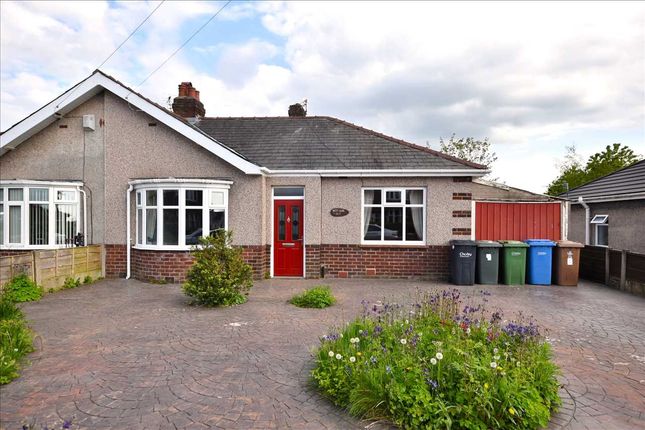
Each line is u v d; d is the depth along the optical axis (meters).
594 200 15.21
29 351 5.11
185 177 11.27
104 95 11.47
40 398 3.86
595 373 4.59
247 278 8.29
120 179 11.44
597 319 7.02
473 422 3.23
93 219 11.46
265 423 3.44
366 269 11.47
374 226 11.68
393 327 4.87
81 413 3.58
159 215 10.65
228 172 11.31
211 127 14.13
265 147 12.59
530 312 7.52
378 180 11.48
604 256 10.83
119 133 11.45
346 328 5.11
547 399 3.60
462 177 11.27
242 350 5.24
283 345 5.45
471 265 10.51
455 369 3.53
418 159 11.76
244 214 11.25
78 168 11.53
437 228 11.34
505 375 3.49
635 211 13.42
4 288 8.05
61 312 7.29
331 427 3.38
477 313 7.36
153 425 3.39
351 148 12.44
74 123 11.55
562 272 10.55
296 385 4.18
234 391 4.03
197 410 3.65
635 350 5.40
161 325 6.43
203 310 7.48
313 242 11.47
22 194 10.70
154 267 10.60
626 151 27.97
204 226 10.72
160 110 11.05
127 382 4.23
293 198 11.65
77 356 5.00
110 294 9.01
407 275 11.38
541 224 12.27
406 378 3.53
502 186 12.62
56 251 9.48
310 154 12.14
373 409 3.46
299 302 7.89
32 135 11.59
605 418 3.59
